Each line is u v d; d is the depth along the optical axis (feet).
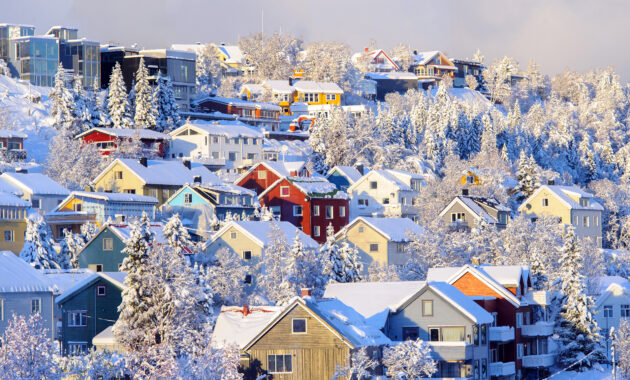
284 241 530.27
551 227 641.40
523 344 493.77
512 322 477.77
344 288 453.99
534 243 584.40
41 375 310.45
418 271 574.56
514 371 476.13
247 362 391.86
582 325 516.32
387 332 434.71
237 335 397.39
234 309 416.46
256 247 577.84
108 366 346.95
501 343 469.57
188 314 406.82
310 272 511.40
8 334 314.14
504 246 592.19
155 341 392.68
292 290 491.72
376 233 653.30
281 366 390.42
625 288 585.63
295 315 391.24
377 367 403.13
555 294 526.16
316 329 388.98
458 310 432.66
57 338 465.47
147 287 408.46
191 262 540.52
